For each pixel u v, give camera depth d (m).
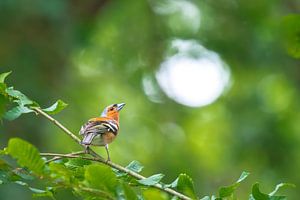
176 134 20.08
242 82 19.83
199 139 20.02
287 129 17.91
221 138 19.64
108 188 4.66
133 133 19.62
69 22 15.85
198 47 19.62
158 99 20.31
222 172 18.78
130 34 19.95
